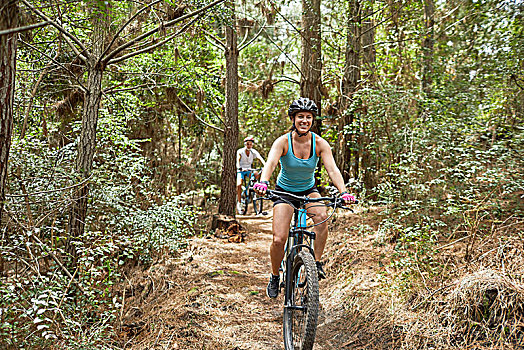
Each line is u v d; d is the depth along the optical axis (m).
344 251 5.34
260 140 13.87
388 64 9.05
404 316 3.53
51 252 3.35
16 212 3.37
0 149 2.57
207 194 10.03
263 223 8.99
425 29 8.12
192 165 10.12
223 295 4.57
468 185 4.79
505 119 5.72
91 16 4.01
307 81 8.30
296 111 3.38
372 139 6.83
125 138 5.86
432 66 7.31
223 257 6.05
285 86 12.59
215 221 7.50
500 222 4.29
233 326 3.88
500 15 6.30
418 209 4.79
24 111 4.80
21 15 3.22
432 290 3.62
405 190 5.06
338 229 6.25
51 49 4.95
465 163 4.62
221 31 8.46
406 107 6.28
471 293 3.24
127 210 4.93
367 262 4.80
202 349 3.47
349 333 3.65
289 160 3.47
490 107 6.01
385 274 4.19
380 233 5.02
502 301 3.08
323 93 8.62
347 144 7.41
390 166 6.01
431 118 5.66
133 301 4.61
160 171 8.32
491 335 2.99
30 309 2.82
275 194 3.33
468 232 4.14
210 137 11.20
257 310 4.27
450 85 6.75
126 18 5.06
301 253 3.12
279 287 3.67
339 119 7.77
